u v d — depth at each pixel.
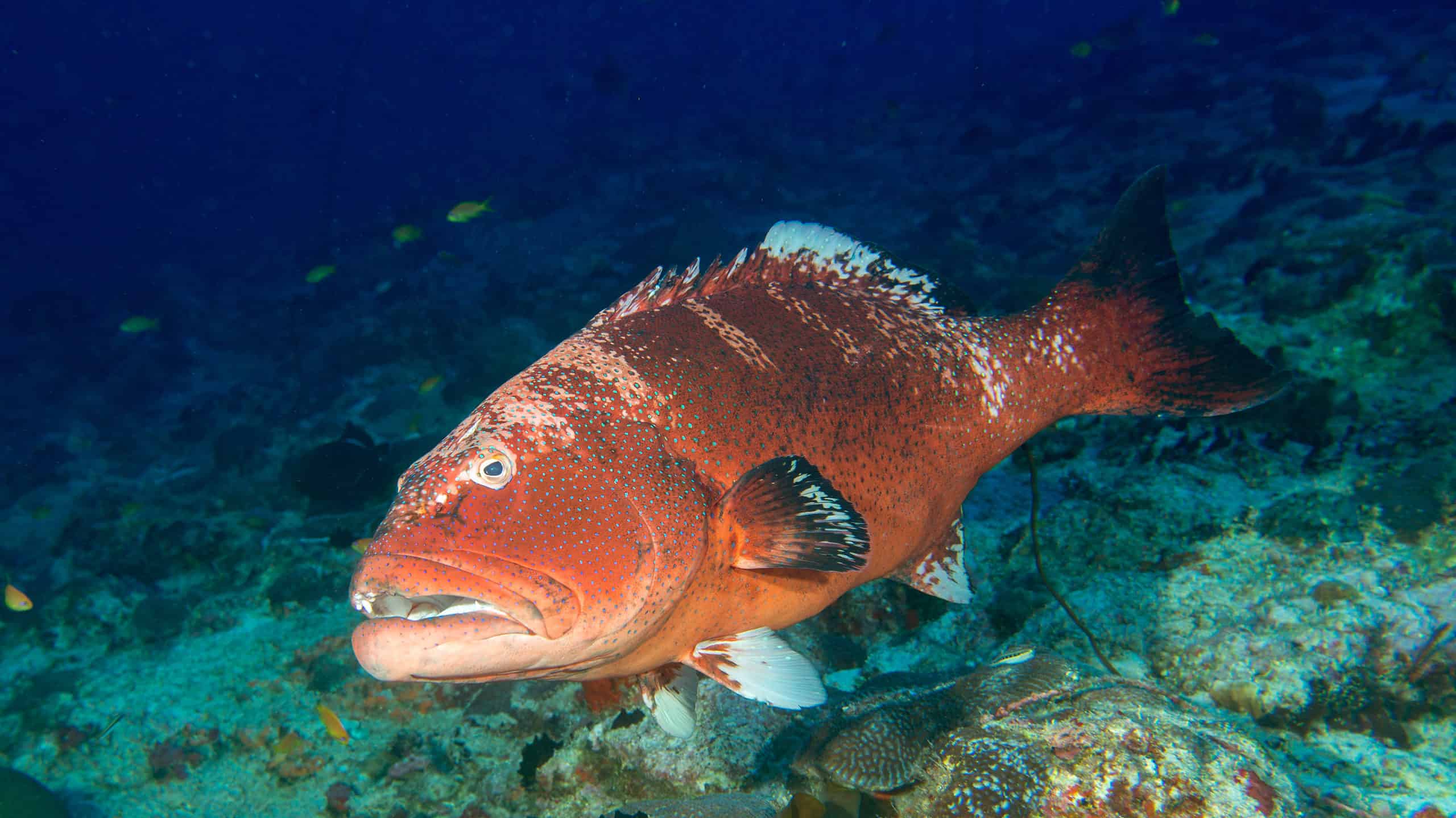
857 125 8.66
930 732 1.03
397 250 6.56
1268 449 1.72
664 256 5.13
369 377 4.43
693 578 0.88
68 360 5.64
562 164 8.52
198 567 2.76
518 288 5.15
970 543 1.63
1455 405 1.69
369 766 1.63
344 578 2.47
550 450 0.84
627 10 26.59
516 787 1.41
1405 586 1.20
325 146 14.11
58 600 2.66
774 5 25.44
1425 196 3.22
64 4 22.05
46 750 1.91
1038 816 0.85
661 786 1.29
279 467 3.56
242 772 1.75
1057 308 1.13
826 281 1.08
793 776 1.17
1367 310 2.04
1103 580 1.41
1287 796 0.82
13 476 4.02
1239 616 1.23
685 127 9.94
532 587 0.80
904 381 1.03
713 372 0.93
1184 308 1.11
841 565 0.87
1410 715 1.08
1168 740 0.84
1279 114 5.10
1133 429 1.90
